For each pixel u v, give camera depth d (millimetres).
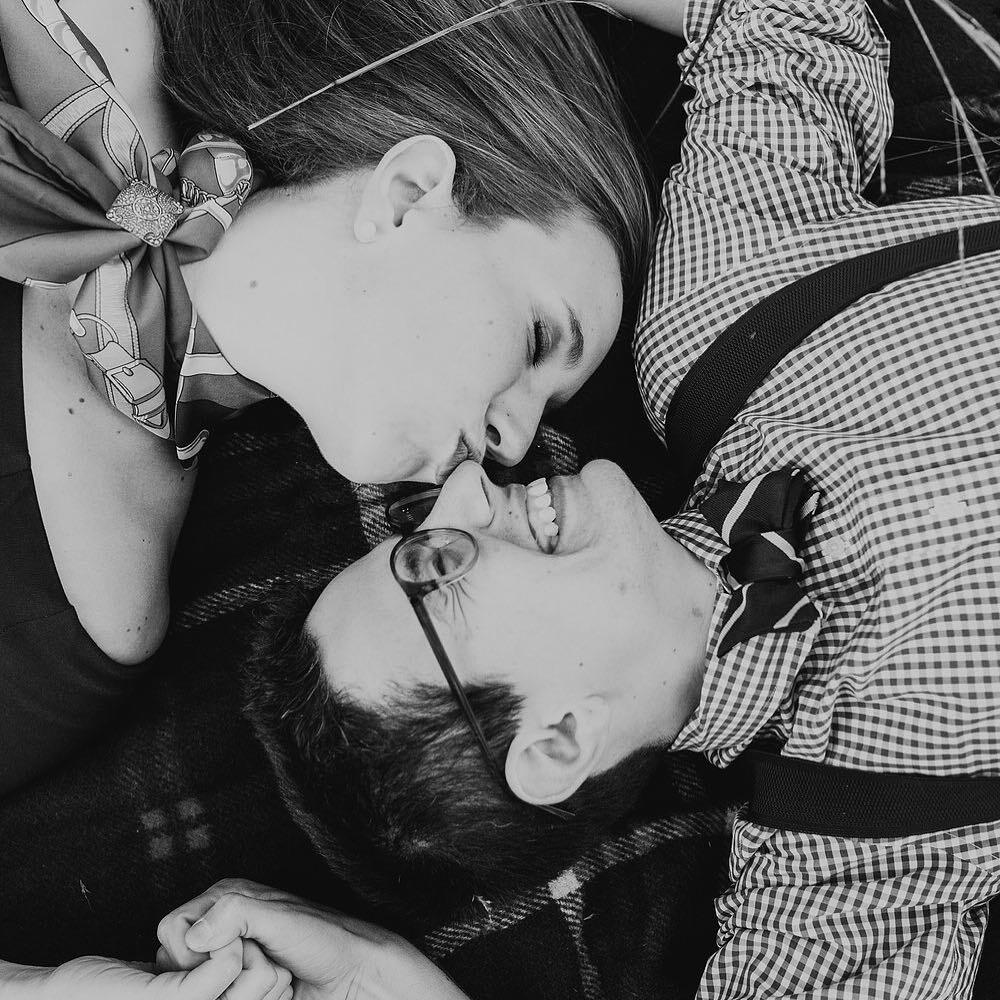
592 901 1309
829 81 1210
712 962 1183
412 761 1014
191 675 1293
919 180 1363
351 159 1073
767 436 1134
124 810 1271
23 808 1265
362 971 1124
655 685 1084
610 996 1295
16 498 1091
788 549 1087
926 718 1102
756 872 1178
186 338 1076
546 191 1114
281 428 1331
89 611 1129
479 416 1072
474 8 1145
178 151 1128
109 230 1002
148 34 1100
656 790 1329
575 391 1217
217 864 1270
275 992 1087
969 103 1343
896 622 1084
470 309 1043
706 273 1192
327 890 1265
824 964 1134
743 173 1190
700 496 1203
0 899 1250
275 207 1067
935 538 1066
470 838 1062
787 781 1146
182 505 1255
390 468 1101
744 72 1201
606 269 1144
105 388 1109
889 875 1143
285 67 1092
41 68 989
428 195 1040
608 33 1359
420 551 1005
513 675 1011
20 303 1111
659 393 1230
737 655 1100
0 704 1122
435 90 1108
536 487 1091
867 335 1111
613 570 1043
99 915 1257
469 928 1285
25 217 987
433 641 983
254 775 1285
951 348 1088
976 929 1197
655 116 1379
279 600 1159
